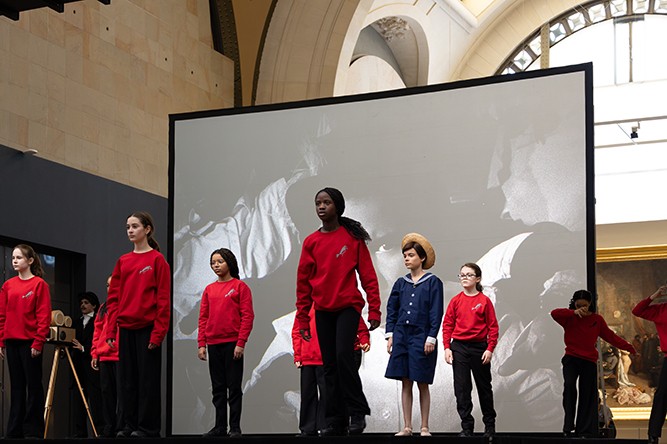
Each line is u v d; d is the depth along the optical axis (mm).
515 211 12273
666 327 8578
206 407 13281
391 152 12891
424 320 8836
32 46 13625
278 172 13414
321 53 18766
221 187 13648
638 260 19094
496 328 9406
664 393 8469
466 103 12641
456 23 22922
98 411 12094
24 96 13398
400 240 12672
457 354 9461
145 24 16219
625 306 19062
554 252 12047
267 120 13547
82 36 14656
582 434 10156
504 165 12391
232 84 18750
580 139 12133
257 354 13156
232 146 13680
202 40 17969
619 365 18938
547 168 12203
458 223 12469
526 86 12422
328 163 13180
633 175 19453
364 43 21875
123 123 15445
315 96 18781
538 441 8164
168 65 16766
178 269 13664
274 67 18719
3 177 12758
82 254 14242
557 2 23406
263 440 7980
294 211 13266
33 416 9086
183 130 13914
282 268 13219
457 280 12383
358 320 7859
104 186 14758
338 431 7984
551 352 11898
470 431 9297
